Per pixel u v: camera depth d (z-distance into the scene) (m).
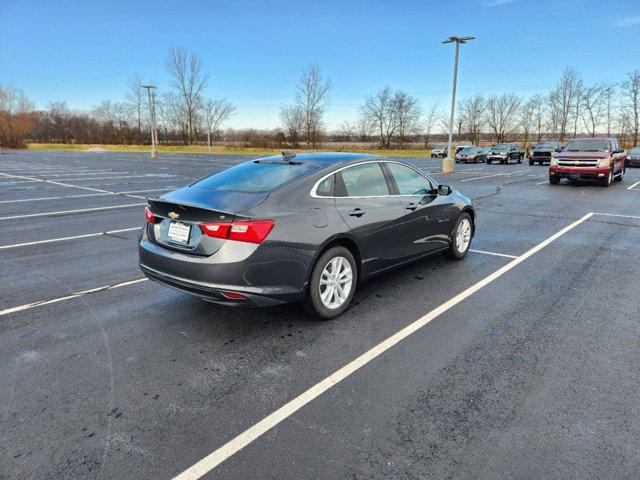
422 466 2.15
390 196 4.49
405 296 4.48
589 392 2.79
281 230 3.36
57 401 2.67
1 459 2.18
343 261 3.93
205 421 2.50
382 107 70.75
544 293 4.59
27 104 73.94
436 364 3.14
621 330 3.70
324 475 2.09
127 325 3.77
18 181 16.97
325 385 2.87
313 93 65.44
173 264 3.44
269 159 4.44
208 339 3.52
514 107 71.31
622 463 2.16
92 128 87.31
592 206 11.01
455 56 22.61
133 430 2.41
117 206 10.64
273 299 3.41
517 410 2.60
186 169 24.62
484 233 7.70
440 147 49.41
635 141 55.56
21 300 4.34
